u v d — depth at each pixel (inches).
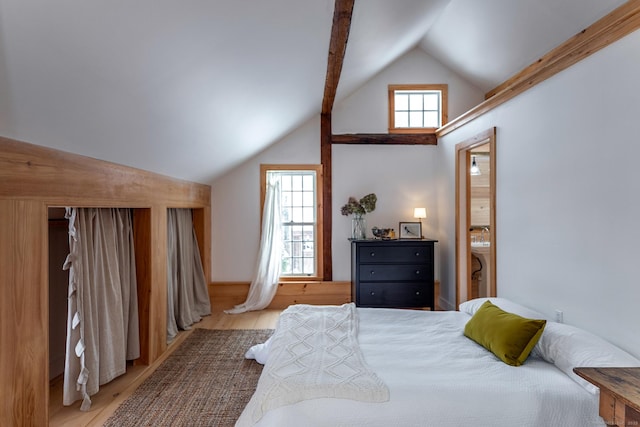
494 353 83.1
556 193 99.2
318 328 98.5
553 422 63.3
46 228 76.5
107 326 105.0
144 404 96.3
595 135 85.0
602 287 83.2
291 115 164.6
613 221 80.0
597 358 69.6
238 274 194.2
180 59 75.4
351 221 195.8
